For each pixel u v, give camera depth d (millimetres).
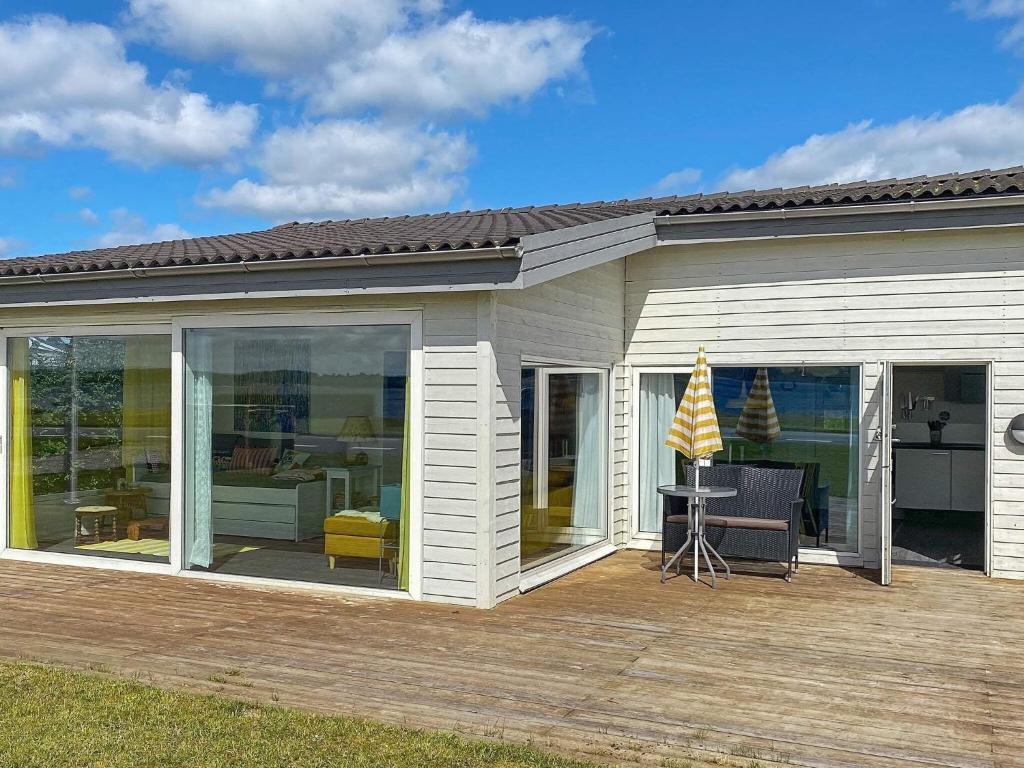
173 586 8578
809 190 11250
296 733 4715
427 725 4910
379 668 5965
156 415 9180
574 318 9477
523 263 7152
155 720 4883
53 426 9820
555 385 9102
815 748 4664
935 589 8711
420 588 7988
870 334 9727
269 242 9953
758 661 6227
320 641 6629
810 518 10086
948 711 5250
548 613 7582
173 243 12312
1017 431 9164
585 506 9930
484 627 7086
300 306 8344
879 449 9195
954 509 12688
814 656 6371
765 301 10188
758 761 4488
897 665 6176
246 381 8727
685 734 4836
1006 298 9219
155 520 9242
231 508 8828
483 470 7727
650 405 10961
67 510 9750
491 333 7695
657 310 10758
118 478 9430
